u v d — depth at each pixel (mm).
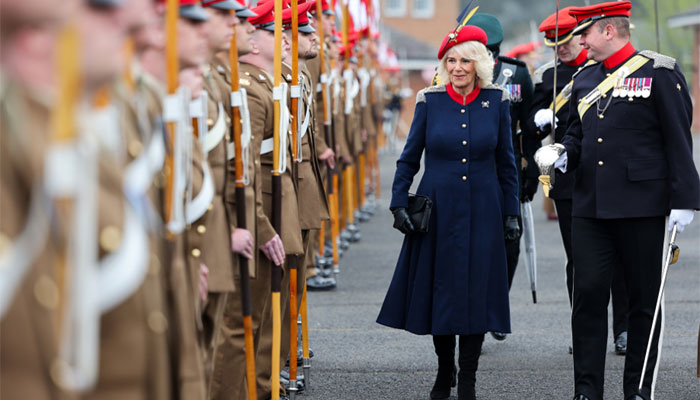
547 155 9680
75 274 3768
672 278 17812
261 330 9539
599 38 9719
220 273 7285
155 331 4652
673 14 64125
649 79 9531
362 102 24266
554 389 10852
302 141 11133
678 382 11078
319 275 17031
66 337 3793
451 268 9953
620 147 9602
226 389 8648
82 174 3756
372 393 10609
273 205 9375
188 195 6133
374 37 30766
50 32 3844
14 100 3844
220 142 7387
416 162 10258
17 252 3789
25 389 3846
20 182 3832
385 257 20406
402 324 10250
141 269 4398
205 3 7098
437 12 96188
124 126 4879
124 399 4465
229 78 8273
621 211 9555
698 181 9430
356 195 23469
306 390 10680
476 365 9969
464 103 10188
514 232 10258
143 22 4816
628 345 9805
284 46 10188
